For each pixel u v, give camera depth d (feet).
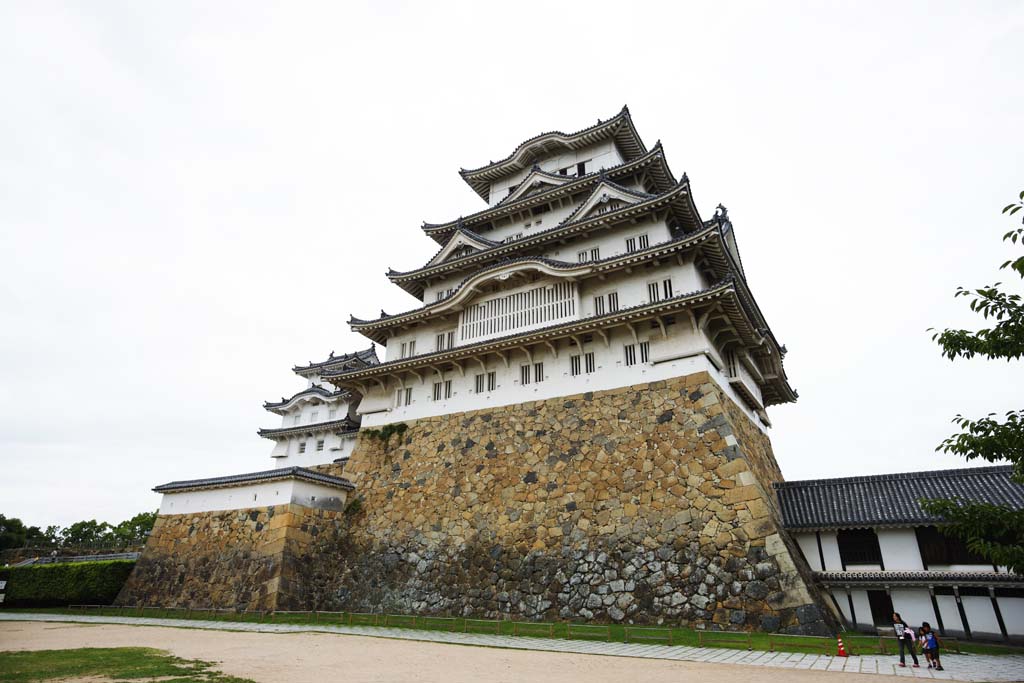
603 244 108.88
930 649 48.91
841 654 53.31
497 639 64.18
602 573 77.15
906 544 75.82
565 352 98.68
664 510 77.41
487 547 88.17
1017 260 31.86
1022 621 67.62
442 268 123.95
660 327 91.20
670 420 83.56
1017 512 35.45
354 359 188.34
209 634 68.49
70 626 77.87
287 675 42.16
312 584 95.30
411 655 52.75
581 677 42.42
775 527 68.95
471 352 103.81
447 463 101.19
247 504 101.35
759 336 102.12
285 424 183.42
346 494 109.19
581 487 85.35
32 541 230.48
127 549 190.49
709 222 89.66
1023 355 35.22
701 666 47.73
